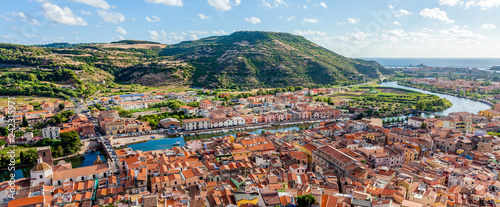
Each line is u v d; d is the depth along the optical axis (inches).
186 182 5728.3
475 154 7258.9
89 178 5831.7
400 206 4279.0
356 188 5034.5
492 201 4722.0
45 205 4606.3
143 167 6107.3
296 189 5054.1
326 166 6535.4
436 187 5211.6
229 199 4751.5
